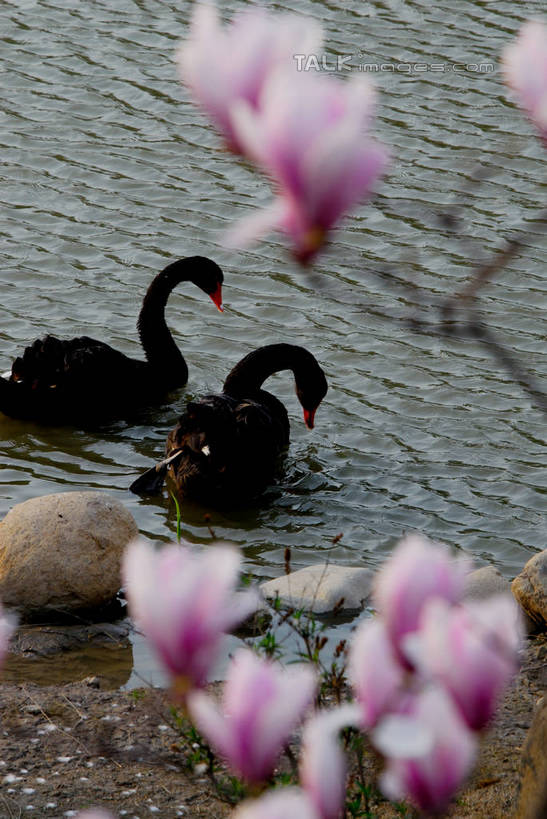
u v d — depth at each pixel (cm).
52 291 1703
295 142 196
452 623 215
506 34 2473
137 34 2564
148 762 788
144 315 1498
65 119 2230
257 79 204
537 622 984
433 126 2156
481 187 1970
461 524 1208
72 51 2488
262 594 1007
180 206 1945
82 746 808
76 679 908
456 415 1424
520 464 1318
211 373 1558
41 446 1376
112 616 1016
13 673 911
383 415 1435
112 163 2077
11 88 2344
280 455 1357
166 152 2120
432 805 224
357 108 198
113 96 2316
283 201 205
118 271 1761
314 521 1219
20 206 1933
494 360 1534
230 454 1242
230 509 1243
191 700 223
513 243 311
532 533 1184
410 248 1792
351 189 200
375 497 1265
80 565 1003
